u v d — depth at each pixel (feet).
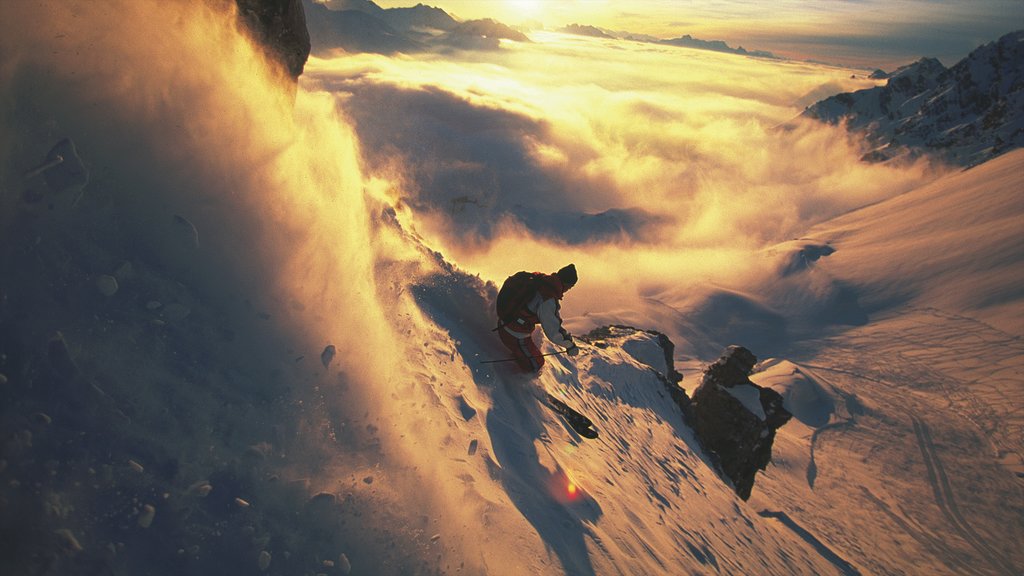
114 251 7.70
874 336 263.08
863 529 94.84
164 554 6.29
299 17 17.51
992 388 200.75
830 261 351.05
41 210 7.13
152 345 7.45
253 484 7.40
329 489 8.06
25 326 6.44
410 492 8.99
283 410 8.37
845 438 158.40
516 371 16.47
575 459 15.24
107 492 6.25
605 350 33.14
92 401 6.59
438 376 12.78
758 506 47.32
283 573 6.95
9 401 6.03
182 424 7.20
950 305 275.18
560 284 15.56
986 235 319.68
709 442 39.24
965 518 119.14
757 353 262.88
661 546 14.23
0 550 5.41
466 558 8.82
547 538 10.57
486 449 11.84
